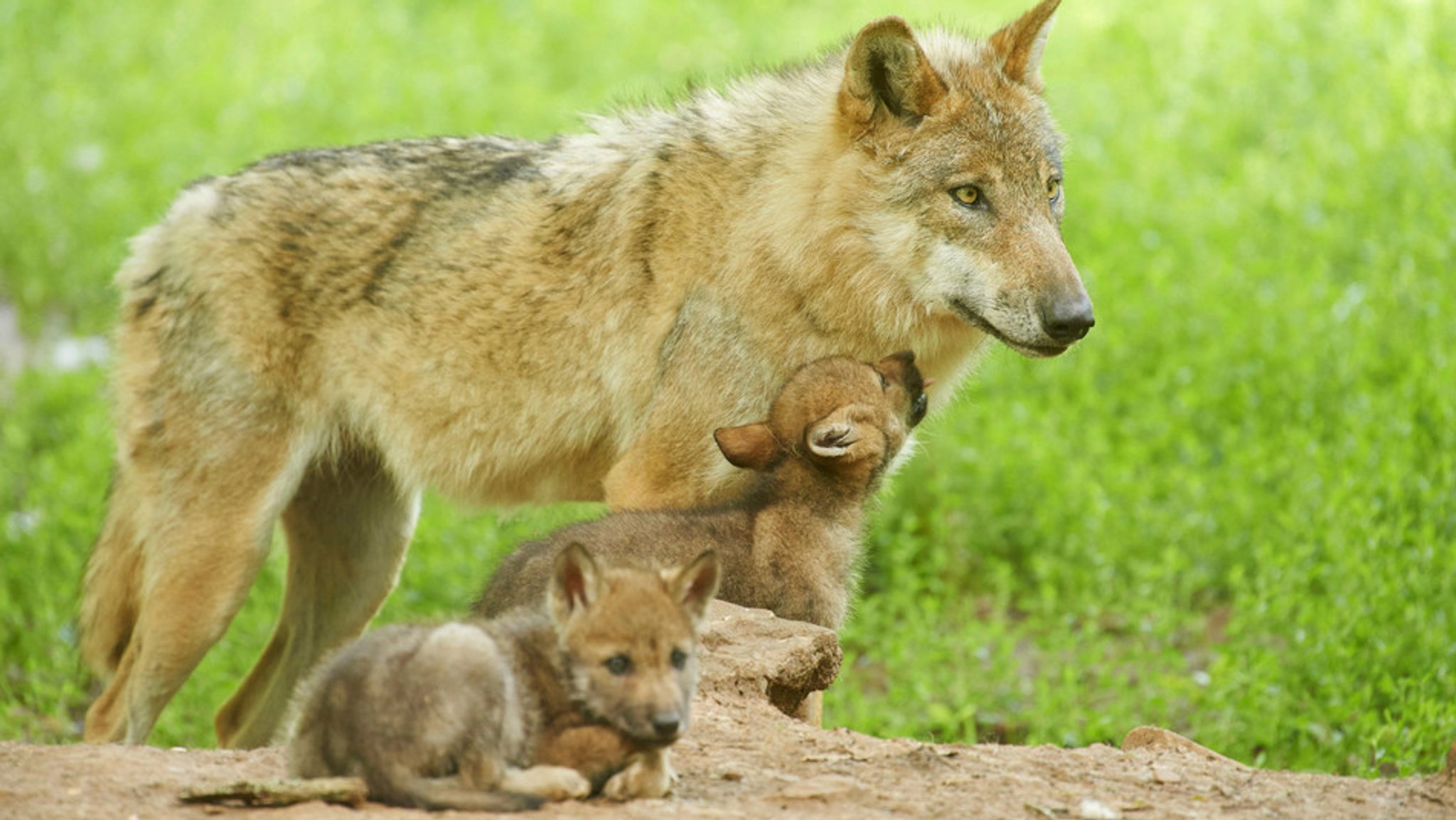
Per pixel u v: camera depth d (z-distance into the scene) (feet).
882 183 32.76
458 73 96.17
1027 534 51.65
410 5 114.83
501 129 85.51
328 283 36.65
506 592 28.58
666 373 33.83
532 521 47.34
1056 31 94.27
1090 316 31.94
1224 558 48.96
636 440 34.35
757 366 33.55
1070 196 69.31
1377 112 74.33
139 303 38.34
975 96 33.04
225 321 36.99
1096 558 47.57
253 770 23.63
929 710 41.52
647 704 21.03
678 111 36.27
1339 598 42.04
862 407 30.01
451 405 36.01
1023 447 53.72
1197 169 73.77
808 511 29.99
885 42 32.37
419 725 20.84
